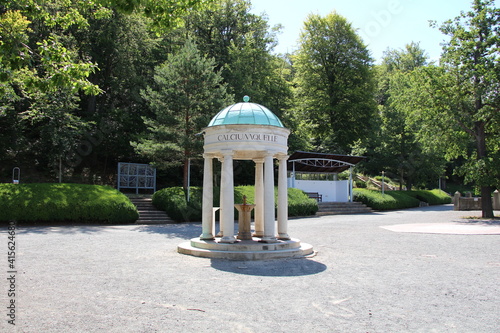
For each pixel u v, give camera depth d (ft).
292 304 22.03
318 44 132.98
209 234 40.88
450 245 44.37
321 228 62.59
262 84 126.41
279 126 40.29
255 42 126.52
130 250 40.01
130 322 18.67
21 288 24.06
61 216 63.36
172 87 82.07
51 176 106.22
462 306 21.98
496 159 80.59
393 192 130.41
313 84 139.95
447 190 202.28
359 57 133.39
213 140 40.24
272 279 27.99
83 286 24.98
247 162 121.19
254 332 17.75
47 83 28.78
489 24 82.07
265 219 39.29
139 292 23.94
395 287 25.98
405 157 143.95
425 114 88.12
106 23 107.55
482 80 81.41
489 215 83.87
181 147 79.66
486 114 78.89
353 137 143.13
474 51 82.94
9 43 28.17
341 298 23.32
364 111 137.80
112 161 124.36
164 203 78.18
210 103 82.33
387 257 37.11
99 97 124.67
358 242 46.88
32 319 18.63
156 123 83.66
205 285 26.00
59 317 19.08
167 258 35.68
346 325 18.79
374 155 152.15
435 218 83.92
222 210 39.75
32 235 49.24
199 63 82.69
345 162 109.81
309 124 140.97
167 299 22.61
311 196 109.40
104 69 119.85
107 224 67.26
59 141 86.53
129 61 116.88
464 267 32.48
